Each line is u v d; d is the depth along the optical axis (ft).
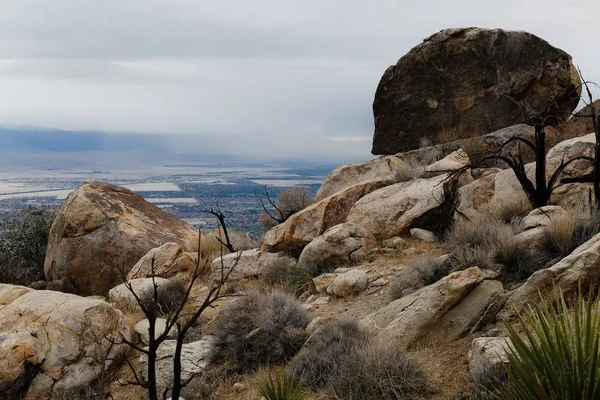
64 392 30.22
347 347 26.14
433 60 66.85
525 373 14.35
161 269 48.98
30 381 30.17
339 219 51.34
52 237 61.82
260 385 24.30
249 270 45.29
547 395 13.79
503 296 26.43
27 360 30.19
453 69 65.92
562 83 62.34
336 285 36.81
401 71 68.80
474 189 44.60
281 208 73.20
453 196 46.68
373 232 47.09
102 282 56.80
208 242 57.62
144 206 66.33
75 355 31.55
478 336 25.02
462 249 32.19
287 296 35.27
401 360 23.59
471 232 36.99
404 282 32.94
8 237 68.64
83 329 32.53
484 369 20.42
